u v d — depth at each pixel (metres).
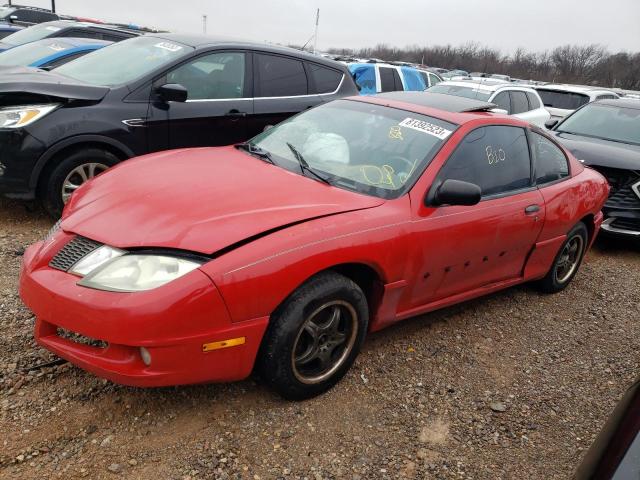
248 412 2.83
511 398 3.33
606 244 6.89
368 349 3.60
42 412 2.64
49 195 4.84
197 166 3.42
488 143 3.81
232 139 5.83
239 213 2.74
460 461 2.75
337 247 2.78
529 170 4.16
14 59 7.98
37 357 3.01
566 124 8.12
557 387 3.53
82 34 10.23
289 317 2.67
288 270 2.59
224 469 2.46
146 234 2.55
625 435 1.74
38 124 4.62
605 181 5.11
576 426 3.16
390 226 3.05
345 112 4.02
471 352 3.78
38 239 4.62
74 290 2.46
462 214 3.46
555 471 2.79
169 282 2.38
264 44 6.21
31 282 2.62
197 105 5.51
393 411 3.04
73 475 2.33
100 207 2.86
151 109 5.21
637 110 7.90
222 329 2.47
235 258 2.48
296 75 6.29
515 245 4.02
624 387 3.64
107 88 5.07
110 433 2.58
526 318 4.44
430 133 3.60
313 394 2.98
